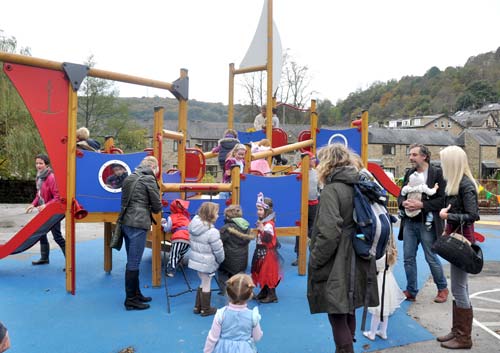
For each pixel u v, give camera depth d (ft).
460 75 361.71
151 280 19.13
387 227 9.89
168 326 13.80
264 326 13.92
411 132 177.27
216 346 9.60
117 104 131.03
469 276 21.25
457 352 12.05
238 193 18.17
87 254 24.50
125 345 12.37
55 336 12.96
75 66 16.46
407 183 16.48
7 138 79.15
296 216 19.69
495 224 45.70
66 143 16.87
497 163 178.91
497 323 14.46
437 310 15.46
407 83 368.07
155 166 16.10
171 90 20.38
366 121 27.63
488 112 278.05
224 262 15.60
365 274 9.87
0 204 78.84
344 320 9.98
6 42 80.28
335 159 10.22
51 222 19.54
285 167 29.40
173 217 16.93
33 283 18.61
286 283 18.89
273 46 28.76
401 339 12.91
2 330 6.84
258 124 32.60
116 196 17.84
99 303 16.03
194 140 153.28
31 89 16.06
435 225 15.61
